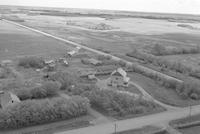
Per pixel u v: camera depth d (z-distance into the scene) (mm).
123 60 112375
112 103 59375
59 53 121062
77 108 55250
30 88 65562
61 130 49312
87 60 104562
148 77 89500
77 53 119562
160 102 67062
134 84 80000
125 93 67000
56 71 87875
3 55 112375
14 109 51062
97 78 84188
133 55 123188
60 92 68688
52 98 60875
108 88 72812
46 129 49375
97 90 65688
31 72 87375
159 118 56250
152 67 103688
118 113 57062
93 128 50469
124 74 79375
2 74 81938
